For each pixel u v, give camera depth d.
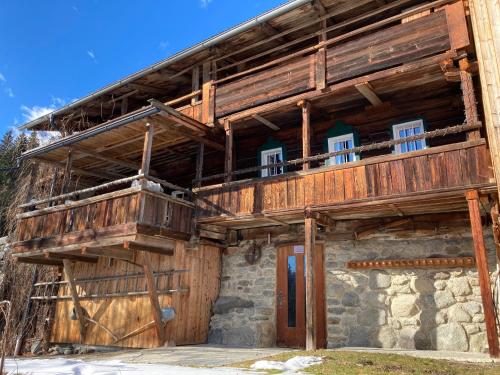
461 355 6.43
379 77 7.98
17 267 13.02
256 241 10.20
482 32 6.12
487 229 7.69
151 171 13.47
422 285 7.96
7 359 7.06
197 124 9.83
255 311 9.61
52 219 10.40
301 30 10.11
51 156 11.73
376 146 7.64
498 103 5.80
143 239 8.65
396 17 8.17
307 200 8.11
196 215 9.69
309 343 7.45
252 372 5.09
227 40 10.52
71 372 5.21
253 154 11.41
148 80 12.30
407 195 7.02
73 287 10.79
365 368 5.17
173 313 9.05
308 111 8.95
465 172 6.57
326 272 9.02
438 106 8.84
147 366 5.99
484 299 6.07
